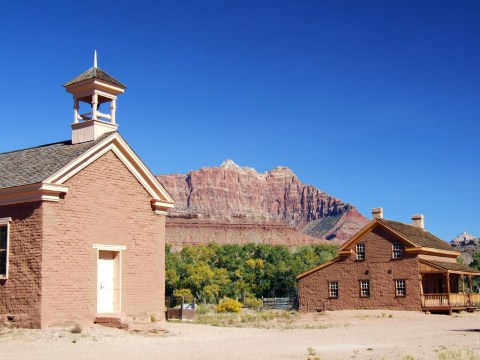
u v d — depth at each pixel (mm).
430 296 55188
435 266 55188
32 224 26438
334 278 60938
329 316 51469
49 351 20672
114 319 27344
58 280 26406
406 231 59625
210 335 27656
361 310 57281
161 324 29906
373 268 58688
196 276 95750
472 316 52500
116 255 29391
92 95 30141
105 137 29031
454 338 29219
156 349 21734
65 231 26906
